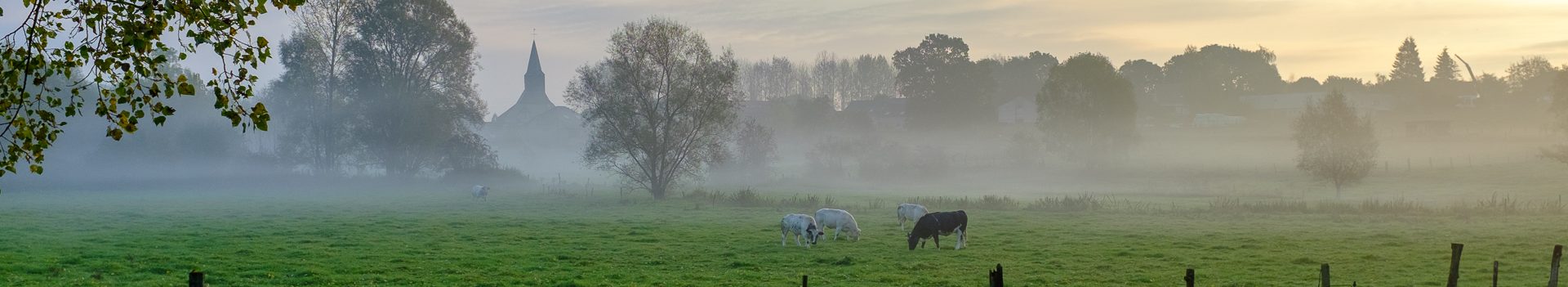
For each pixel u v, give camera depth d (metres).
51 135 10.09
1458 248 19.31
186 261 27.94
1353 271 25.41
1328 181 70.31
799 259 28.88
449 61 83.56
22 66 9.74
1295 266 26.80
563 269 26.84
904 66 151.38
